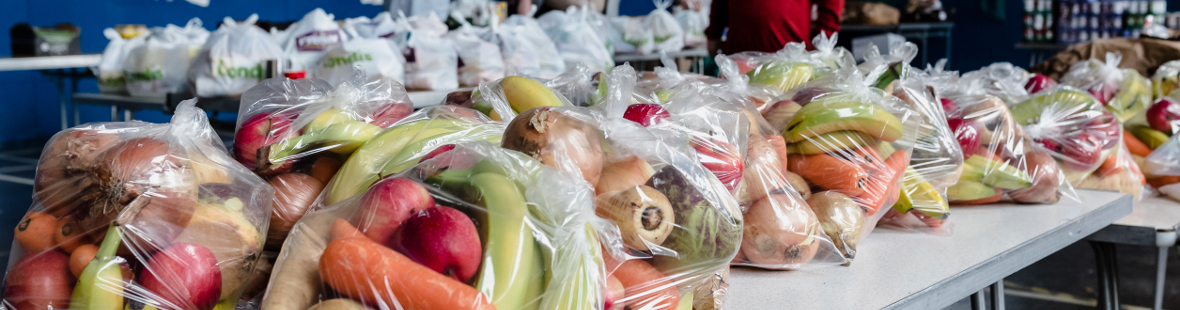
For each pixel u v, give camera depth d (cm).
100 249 52
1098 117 144
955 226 117
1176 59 202
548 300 54
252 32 237
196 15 535
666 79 132
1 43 470
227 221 57
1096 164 142
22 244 56
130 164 56
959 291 92
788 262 89
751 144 92
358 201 57
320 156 73
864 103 102
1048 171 127
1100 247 173
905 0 686
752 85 128
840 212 93
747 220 88
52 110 509
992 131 127
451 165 59
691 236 65
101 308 51
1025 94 157
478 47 264
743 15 231
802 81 136
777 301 82
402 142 71
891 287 87
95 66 321
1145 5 522
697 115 83
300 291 51
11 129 489
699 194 66
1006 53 709
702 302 74
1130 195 139
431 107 86
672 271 67
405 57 251
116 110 263
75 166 59
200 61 232
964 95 138
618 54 437
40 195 60
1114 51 211
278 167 71
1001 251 102
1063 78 189
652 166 68
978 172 125
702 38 495
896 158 104
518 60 284
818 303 81
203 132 67
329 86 95
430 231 51
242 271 58
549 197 56
